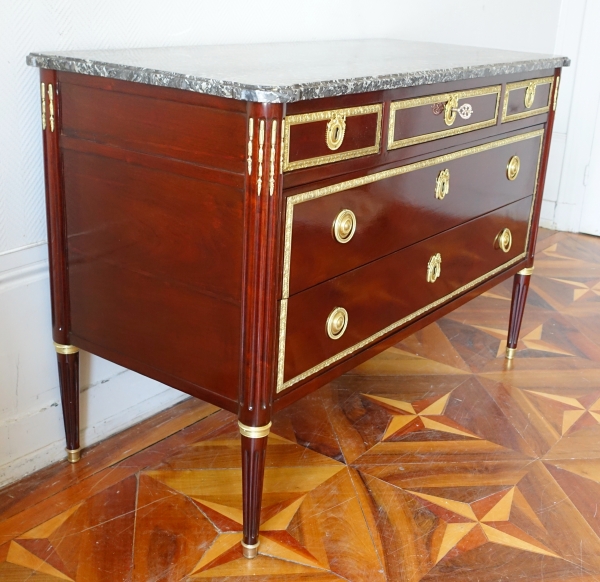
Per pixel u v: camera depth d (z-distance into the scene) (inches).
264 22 89.5
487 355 106.3
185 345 62.7
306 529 68.9
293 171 54.9
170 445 81.1
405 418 88.7
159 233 61.1
